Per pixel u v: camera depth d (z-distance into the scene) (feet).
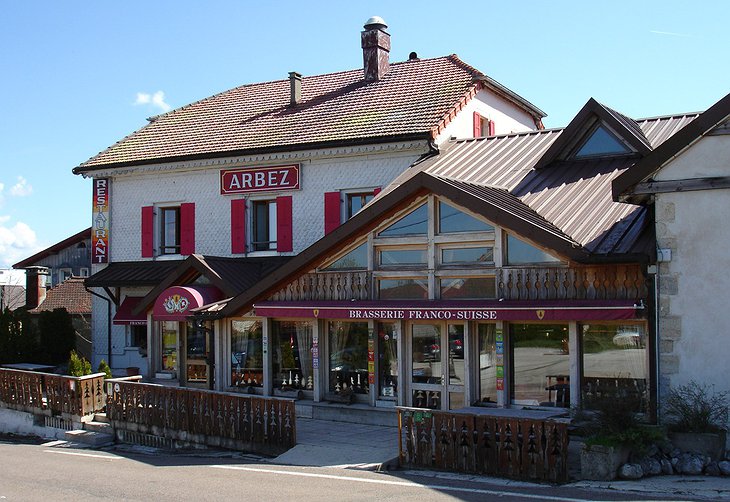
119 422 59.36
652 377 44.04
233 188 80.48
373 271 55.98
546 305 47.06
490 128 83.82
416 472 41.55
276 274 59.62
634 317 44.37
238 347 66.33
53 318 95.61
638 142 57.57
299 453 46.57
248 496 35.99
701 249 42.29
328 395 59.52
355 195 75.66
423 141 69.92
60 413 63.77
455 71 82.84
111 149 90.53
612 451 37.50
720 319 41.73
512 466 38.88
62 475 43.88
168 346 76.84
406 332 55.57
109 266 87.61
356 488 37.19
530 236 47.78
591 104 58.90
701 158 42.01
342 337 59.47
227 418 51.88
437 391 54.08
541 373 49.67
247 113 90.74
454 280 52.75
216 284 68.54
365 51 88.17
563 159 60.95
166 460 49.32
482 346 52.49
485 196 51.21
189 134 88.74
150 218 85.92
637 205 48.57
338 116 80.12
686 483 36.42
